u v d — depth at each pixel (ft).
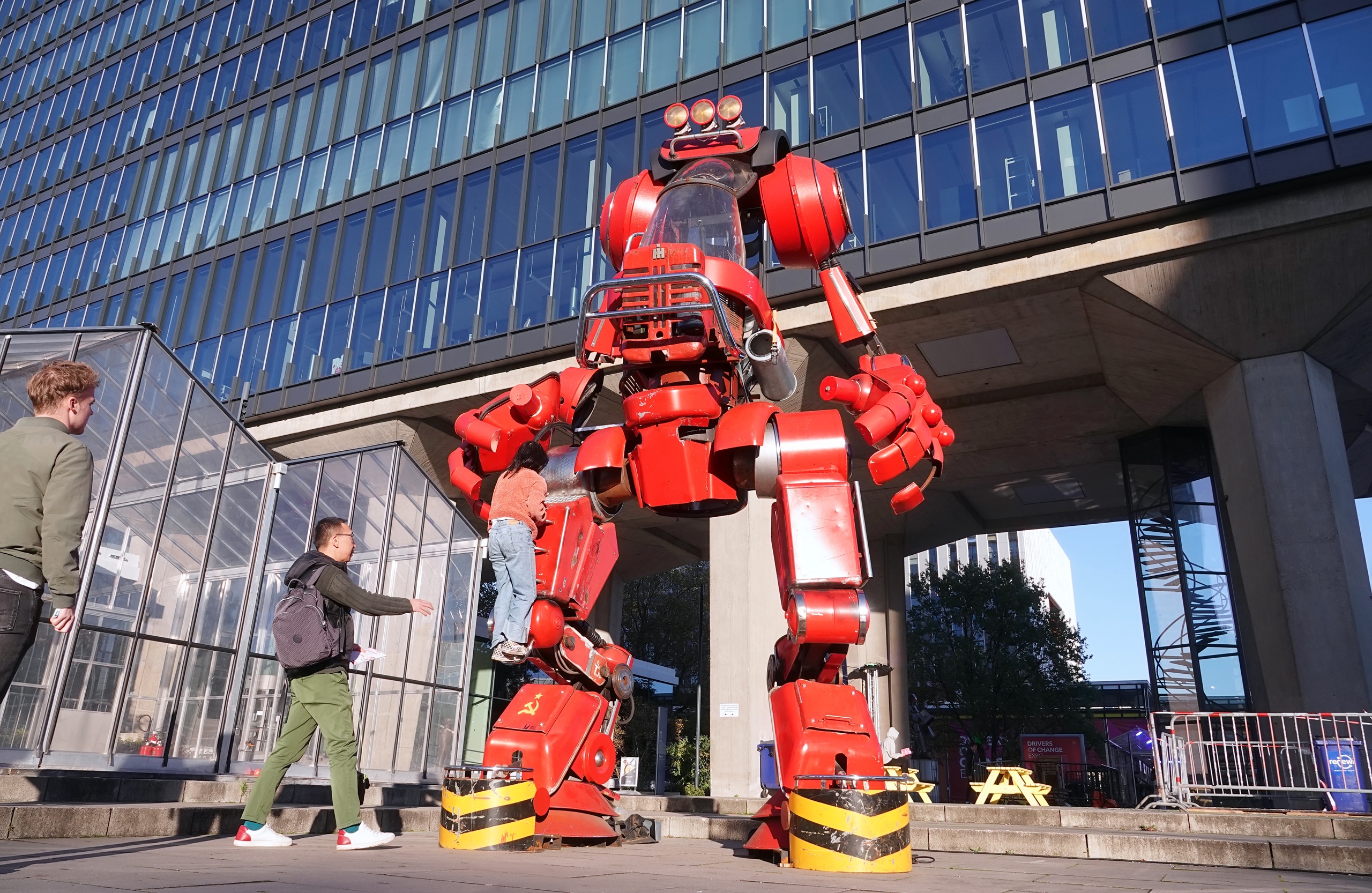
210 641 36.04
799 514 15.42
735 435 15.37
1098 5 59.82
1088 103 58.39
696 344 15.62
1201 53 56.39
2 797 22.68
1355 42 52.90
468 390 72.79
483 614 121.49
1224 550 71.41
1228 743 38.45
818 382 68.23
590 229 71.41
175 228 94.27
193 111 99.09
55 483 9.85
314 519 43.75
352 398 77.56
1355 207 51.29
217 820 19.33
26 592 9.64
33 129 114.93
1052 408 74.79
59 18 120.98
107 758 30.68
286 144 90.27
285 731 15.93
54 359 33.14
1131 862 21.50
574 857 14.70
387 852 14.56
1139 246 55.57
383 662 44.62
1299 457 56.13
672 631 145.28
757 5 71.20
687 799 49.21
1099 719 185.78
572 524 17.69
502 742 16.89
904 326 63.36
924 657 138.51
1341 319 55.83
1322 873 19.03
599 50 76.69
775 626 68.54
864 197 62.95
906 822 13.85
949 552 339.36
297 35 94.68
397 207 81.00
